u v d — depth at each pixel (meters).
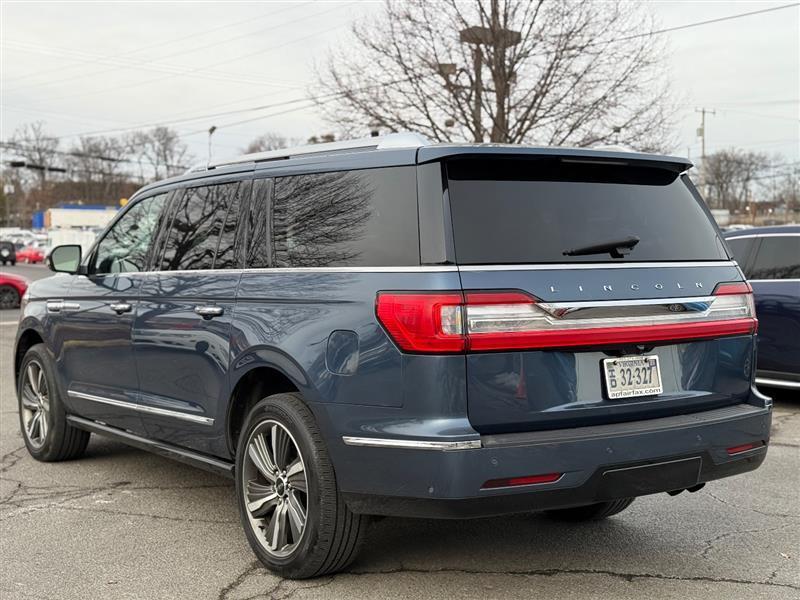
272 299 4.20
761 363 8.62
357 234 3.90
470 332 3.49
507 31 24.09
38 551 4.51
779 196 95.06
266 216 4.45
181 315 4.80
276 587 4.00
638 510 5.25
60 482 5.87
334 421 3.76
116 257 5.68
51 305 6.20
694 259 4.12
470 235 3.63
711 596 3.91
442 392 3.47
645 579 4.11
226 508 5.27
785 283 8.45
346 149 4.21
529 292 3.58
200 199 5.02
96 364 5.66
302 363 3.88
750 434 4.07
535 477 3.51
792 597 3.90
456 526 4.89
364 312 3.71
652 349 3.90
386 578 4.09
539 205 3.84
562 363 3.66
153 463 6.39
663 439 3.74
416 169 3.77
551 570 4.21
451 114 25.12
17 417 8.16
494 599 3.85
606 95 24.56
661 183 4.28
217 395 4.52
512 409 3.56
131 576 4.16
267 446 4.21
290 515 4.05
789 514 5.16
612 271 3.81
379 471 3.62
